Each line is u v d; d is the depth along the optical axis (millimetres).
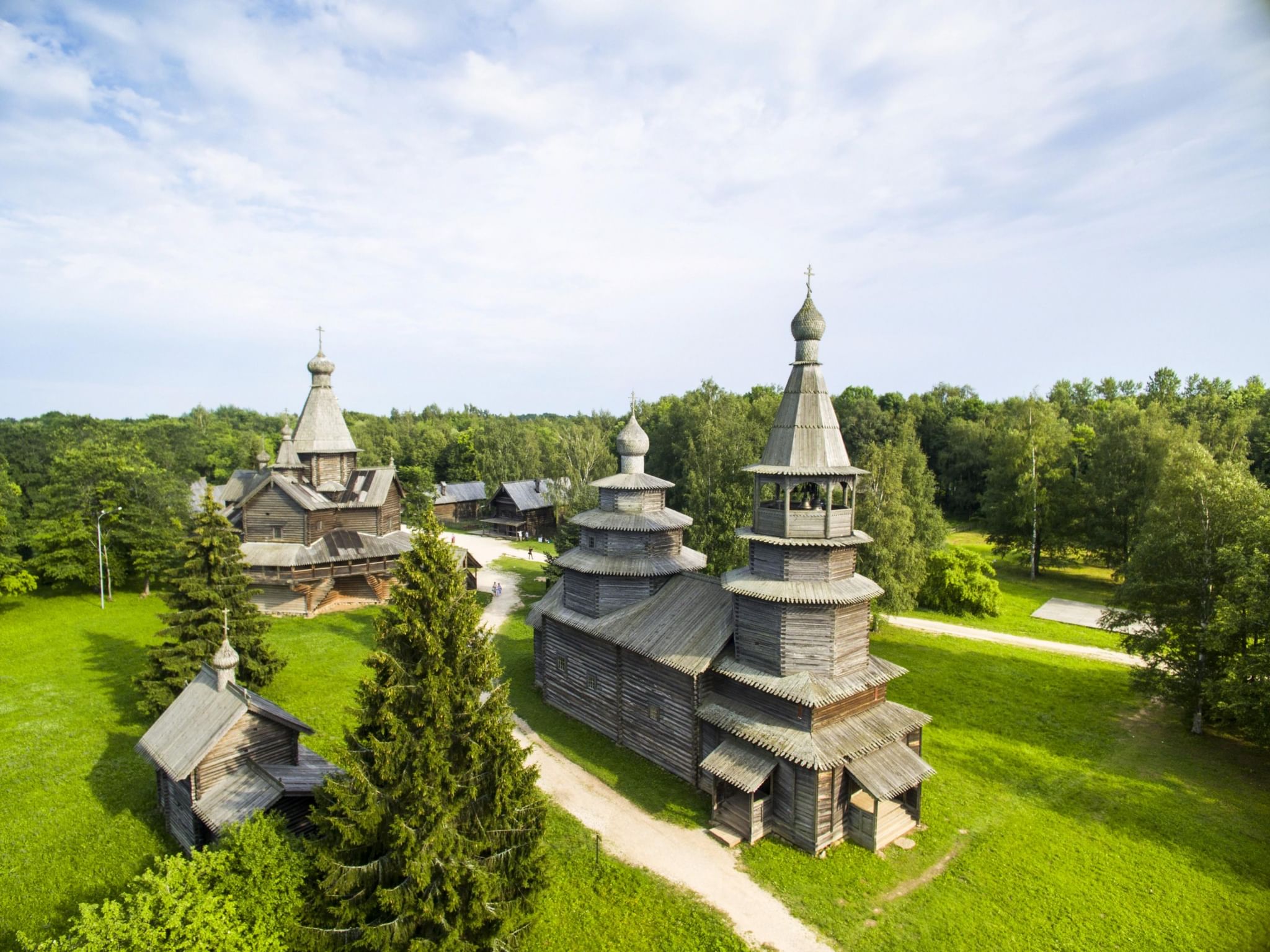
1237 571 31469
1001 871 23250
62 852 23906
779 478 25844
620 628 32094
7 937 20078
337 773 21219
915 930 20453
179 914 15477
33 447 99750
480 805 18078
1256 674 30078
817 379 26250
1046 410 71688
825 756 23781
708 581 32094
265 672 35438
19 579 52531
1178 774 30047
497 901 17453
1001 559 78438
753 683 25953
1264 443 75125
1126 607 36812
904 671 27453
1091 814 26875
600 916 21062
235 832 18031
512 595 60500
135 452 77750
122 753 30859
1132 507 64812
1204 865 23734
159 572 59812
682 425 86375
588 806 27094
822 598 24812
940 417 112500
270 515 51844
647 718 30844
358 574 53344
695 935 20266
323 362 55500
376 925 16125
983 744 32719
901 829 25531
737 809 25844
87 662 42656
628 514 35406
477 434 129125
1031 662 44125
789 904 21578
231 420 195125
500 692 18438
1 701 36375
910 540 48531
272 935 16203
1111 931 20531
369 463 118938
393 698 17266
